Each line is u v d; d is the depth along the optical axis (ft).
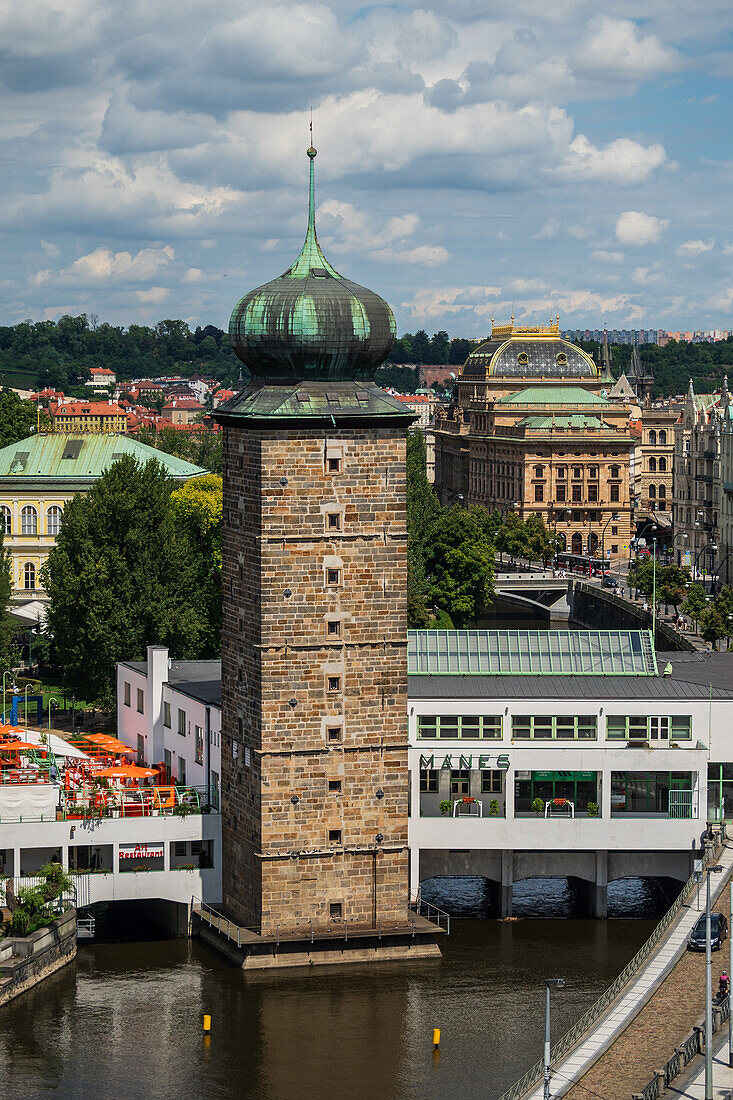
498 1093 485.97
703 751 645.10
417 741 649.61
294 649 580.71
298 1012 545.85
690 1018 493.77
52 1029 532.32
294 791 584.40
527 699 652.89
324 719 585.22
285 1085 493.36
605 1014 498.28
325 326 577.43
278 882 584.40
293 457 576.20
